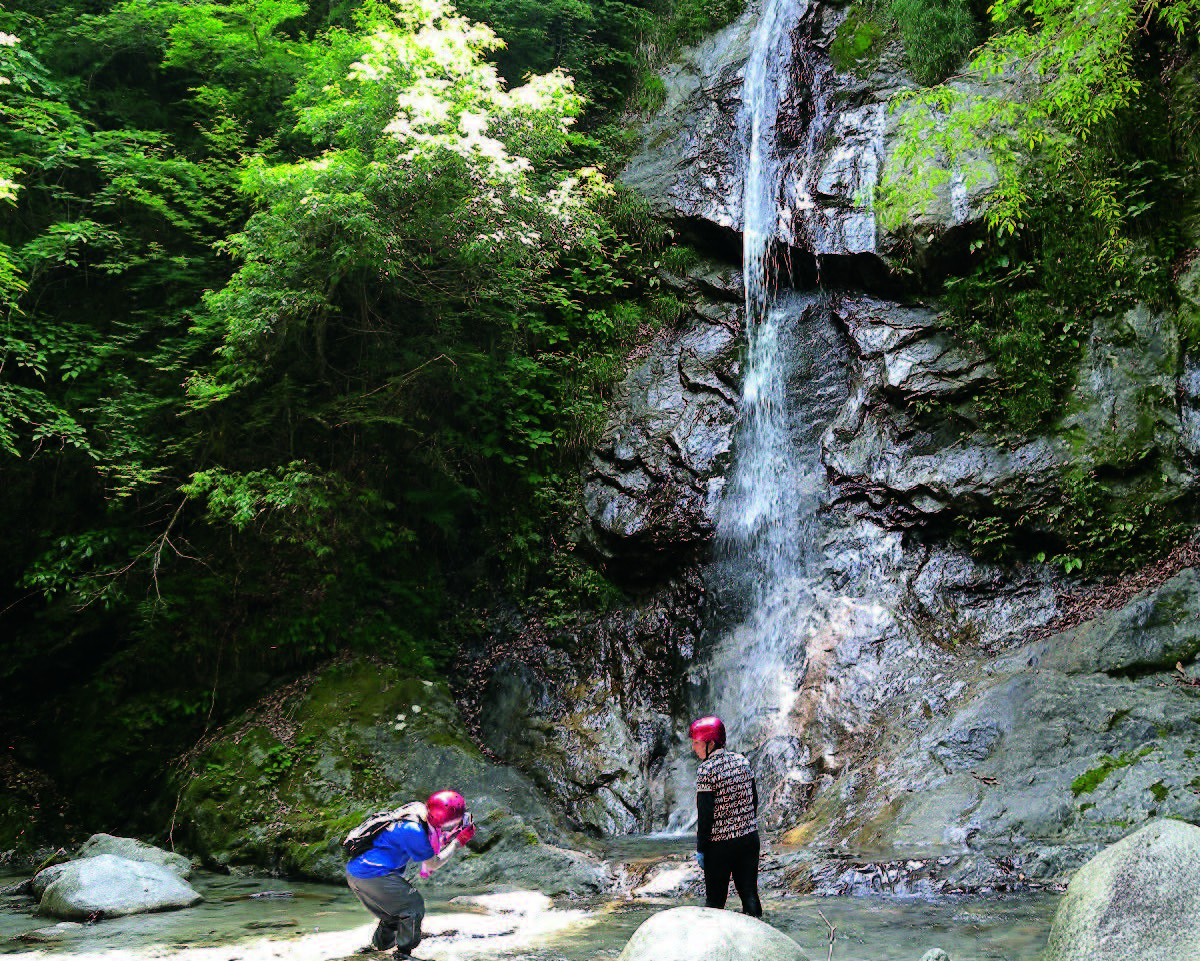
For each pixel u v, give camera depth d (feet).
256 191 39.52
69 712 38.17
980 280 39.68
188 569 39.93
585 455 45.03
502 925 21.27
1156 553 33.63
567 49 58.54
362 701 36.29
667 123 56.08
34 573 38.29
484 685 40.37
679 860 26.99
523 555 43.32
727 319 47.83
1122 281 37.32
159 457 40.83
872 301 42.93
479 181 37.45
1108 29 34.12
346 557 40.63
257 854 30.55
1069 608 33.58
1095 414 36.06
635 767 35.32
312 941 20.16
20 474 40.70
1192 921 12.45
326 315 40.19
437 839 18.69
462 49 39.42
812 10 51.70
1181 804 23.32
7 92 44.37
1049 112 36.55
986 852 23.56
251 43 49.21
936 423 38.55
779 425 42.98
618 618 40.98
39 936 21.50
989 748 27.32
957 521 36.76
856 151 45.21
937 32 48.19
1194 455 34.01
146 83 51.31
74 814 35.83
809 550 38.91
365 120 39.09
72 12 49.75
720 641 38.86
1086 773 25.17
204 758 34.88
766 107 51.37
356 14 47.57
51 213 45.03
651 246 51.37
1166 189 38.17
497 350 45.73
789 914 20.47
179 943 20.40
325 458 42.37
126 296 45.03
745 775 18.34
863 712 32.81
